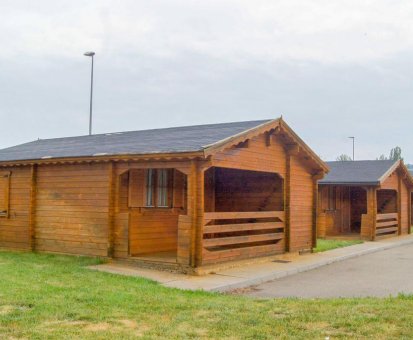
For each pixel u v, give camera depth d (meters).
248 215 12.86
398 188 24.00
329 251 16.48
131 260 12.10
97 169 12.84
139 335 6.19
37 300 7.78
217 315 7.21
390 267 13.54
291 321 6.87
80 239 13.12
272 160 14.06
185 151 10.73
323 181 21.81
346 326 6.61
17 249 14.64
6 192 15.05
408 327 6.54
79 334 6.16
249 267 12.43
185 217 11.22
